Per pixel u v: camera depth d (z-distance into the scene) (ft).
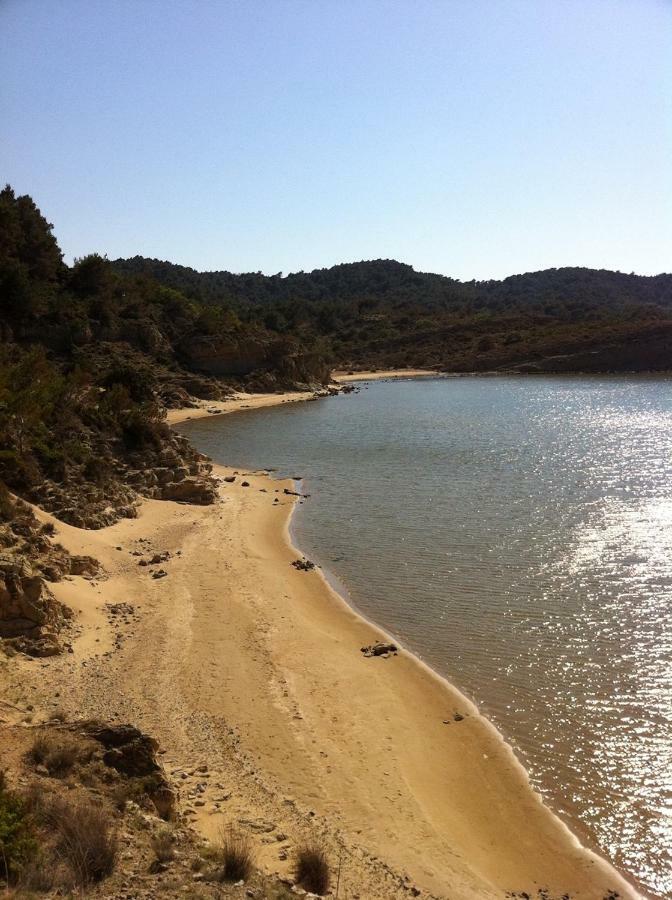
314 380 456.45
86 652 76.43
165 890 37.04
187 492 151.84
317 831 50.65
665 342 533.14
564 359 542.16
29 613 76.33
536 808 57.57
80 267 403.95
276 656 80.33
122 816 43.73
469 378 522.47
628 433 247.91
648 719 68.74
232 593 98.12
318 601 98.48
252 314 647.56
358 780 59.21
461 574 107.65
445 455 211.61
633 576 103.76
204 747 60.85
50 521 108.58
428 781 60.54
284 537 128.88
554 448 219.00
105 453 152.97
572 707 71.15
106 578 99.35
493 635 86.89
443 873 49.08
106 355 364.17
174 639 81.82
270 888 39.81
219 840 45.85
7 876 35.68
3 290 346.95
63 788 45.14
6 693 65.16
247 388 412.57
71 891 35.42
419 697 73.61
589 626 88.17
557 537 123.03
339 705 71.15
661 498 148.56
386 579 106.73
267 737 63.98
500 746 65.36
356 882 44.75
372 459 209.56
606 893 49.32
